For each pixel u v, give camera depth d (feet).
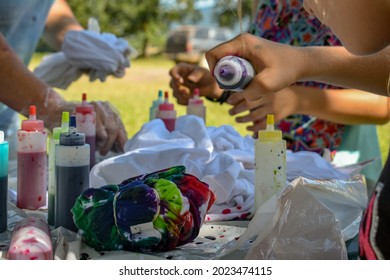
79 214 3.63
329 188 3.83
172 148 4.89
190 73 7.13
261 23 7.06
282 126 6.96
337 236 3.51
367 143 7.17
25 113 5.77
